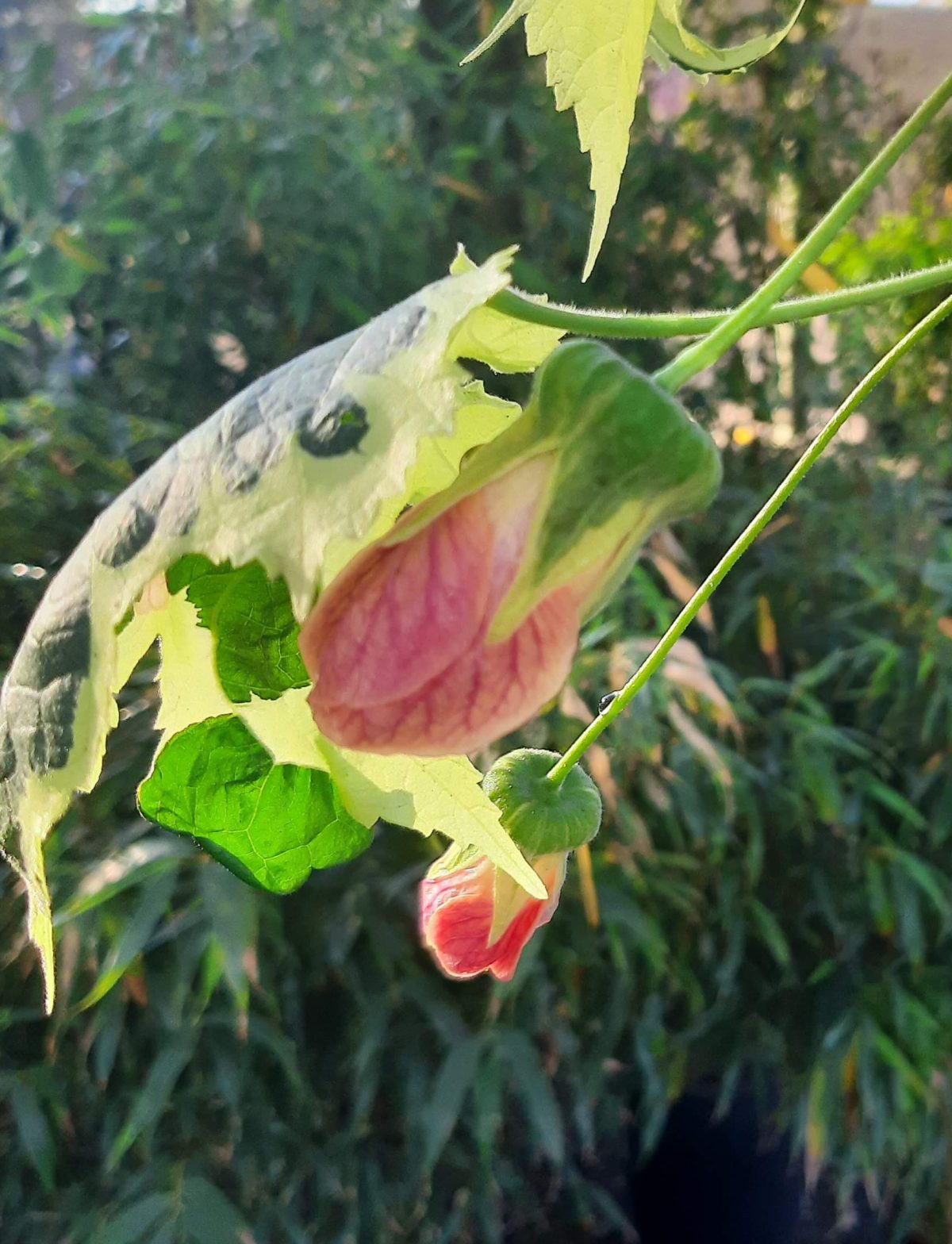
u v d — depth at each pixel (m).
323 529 0.08
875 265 0.44
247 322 0.40
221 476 0.09
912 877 0.37
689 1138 0.42
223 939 0.28
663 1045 0.36
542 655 0.10
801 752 0.36
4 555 0.34
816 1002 0.39
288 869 0.14
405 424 0.08
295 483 0.08
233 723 0.13
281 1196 0.33
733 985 0.38
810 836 0.37
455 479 0.10
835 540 0.41
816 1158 0.35
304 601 0.08
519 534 0.10
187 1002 0.31
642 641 0.34
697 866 0.36
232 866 0.14
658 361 0.43
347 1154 0.34
